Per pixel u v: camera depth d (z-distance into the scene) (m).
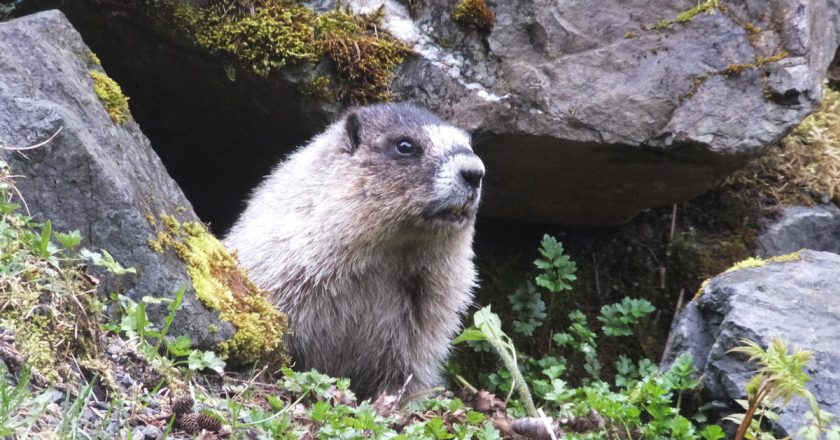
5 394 5.95
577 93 12.02
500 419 8.88
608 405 8.94
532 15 12.12
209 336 8.62
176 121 13.66
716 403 9.84
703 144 11.91
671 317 14.62
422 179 10.38
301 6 12.02
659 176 12.97
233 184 14.97
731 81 11.93
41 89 8.52
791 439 8.58
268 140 13.56
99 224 8.25
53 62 8.70
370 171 10.55
